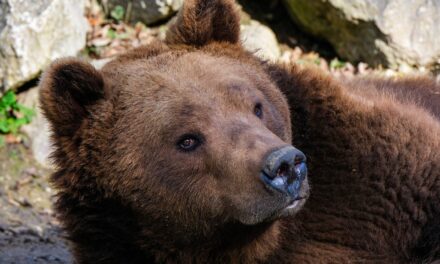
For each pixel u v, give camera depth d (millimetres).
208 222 9711
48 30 20594
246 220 9172
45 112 10086
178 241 10062
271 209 8898
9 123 19984
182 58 10195
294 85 10930
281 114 10227
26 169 19047
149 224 10016
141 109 9766
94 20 23156
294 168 8633
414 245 10688
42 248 16062
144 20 22938
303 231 10797
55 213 10727
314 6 21781
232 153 9180
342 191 10773
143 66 10203
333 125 10844
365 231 10703
